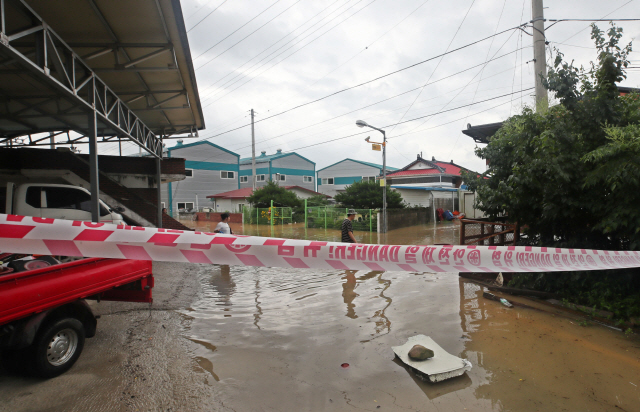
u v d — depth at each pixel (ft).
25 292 9.51
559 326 14.28
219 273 25.76
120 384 10.39
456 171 102.01
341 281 22.59
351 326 14.67
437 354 11.59
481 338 13.20
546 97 23.88
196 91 34.06
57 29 22.22
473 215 89.66
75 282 11.19
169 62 27.76
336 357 11.96
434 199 78.84
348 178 144.15
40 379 10.57
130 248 7.80
